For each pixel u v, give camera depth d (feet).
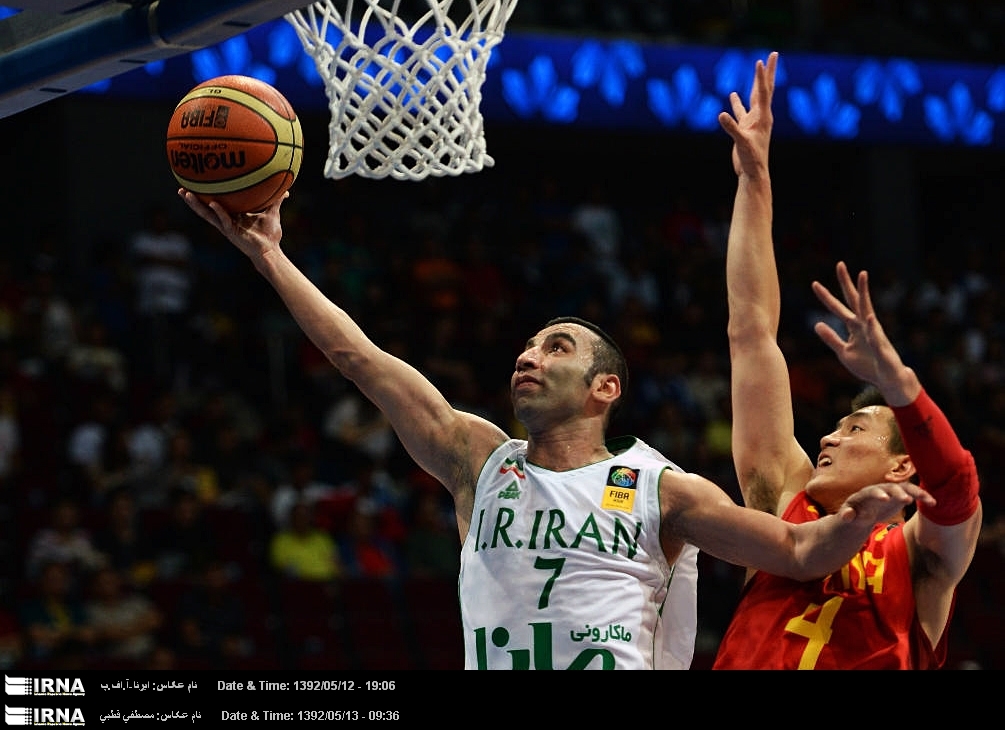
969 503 10.03
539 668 10.29
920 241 55.67
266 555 32.40
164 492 32.96
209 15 10.34
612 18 50.55
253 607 30.25
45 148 43.55
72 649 27.37
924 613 10.85
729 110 47.67
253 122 11.27
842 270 9.86
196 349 38.96
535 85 44.73
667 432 39.17
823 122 48.83
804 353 44.88
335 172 13.84
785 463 11.84
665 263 48.34
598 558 10.46
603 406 11.21
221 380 38.78
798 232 53.06
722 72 47.70
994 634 34.73
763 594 11.25
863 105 49.57
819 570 10.31
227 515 32.58
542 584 10.42
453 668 31.24
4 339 36.06
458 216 49.08
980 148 52.95
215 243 42.86
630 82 46.29
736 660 11.11
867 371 9.88
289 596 30.68
